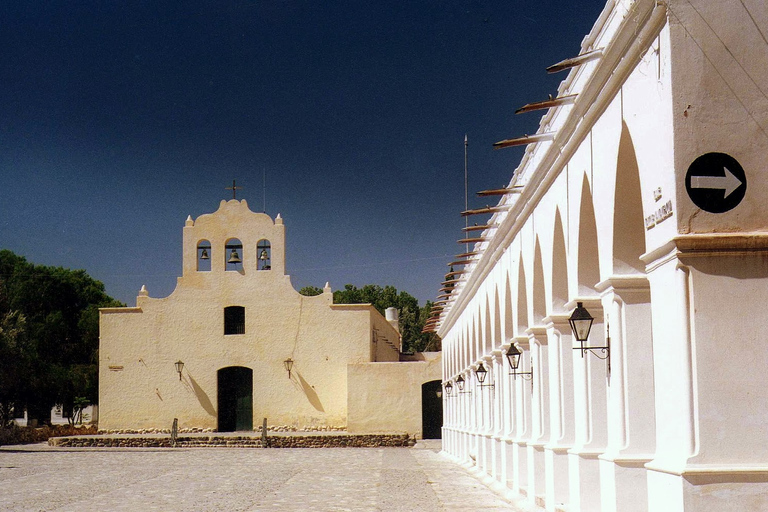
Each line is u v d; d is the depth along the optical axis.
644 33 9.20
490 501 18.36
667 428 8.81
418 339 95.75
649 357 10.84
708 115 8.47
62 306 63.41
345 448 41.84
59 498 19.09
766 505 8.08
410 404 44.91
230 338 46.94
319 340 46.78
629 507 10.70
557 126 14.55
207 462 31.42
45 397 56.09
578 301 12.65
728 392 8.26
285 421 46.38
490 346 24.91
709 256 8.35
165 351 47.03
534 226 16.67
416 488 21.27
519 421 18.77
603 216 11.49
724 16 8.55
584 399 12.63
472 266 27.31
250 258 47.56
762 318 8.30
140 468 28.39
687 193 8.41
